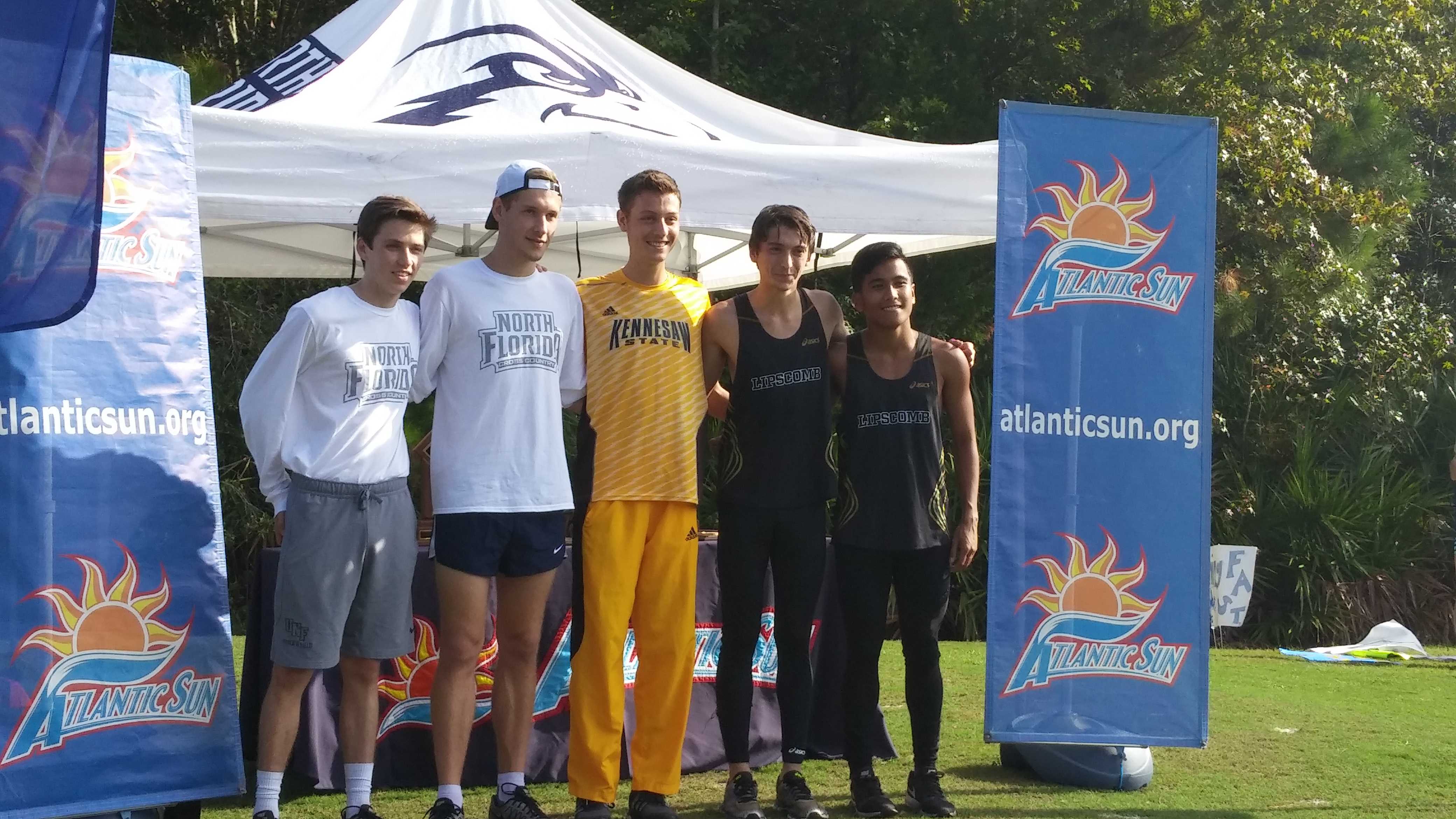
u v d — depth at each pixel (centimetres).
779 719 412
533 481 314
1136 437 378
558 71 473
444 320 316
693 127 473
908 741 446
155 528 312
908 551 342
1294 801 364
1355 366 1026
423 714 371
